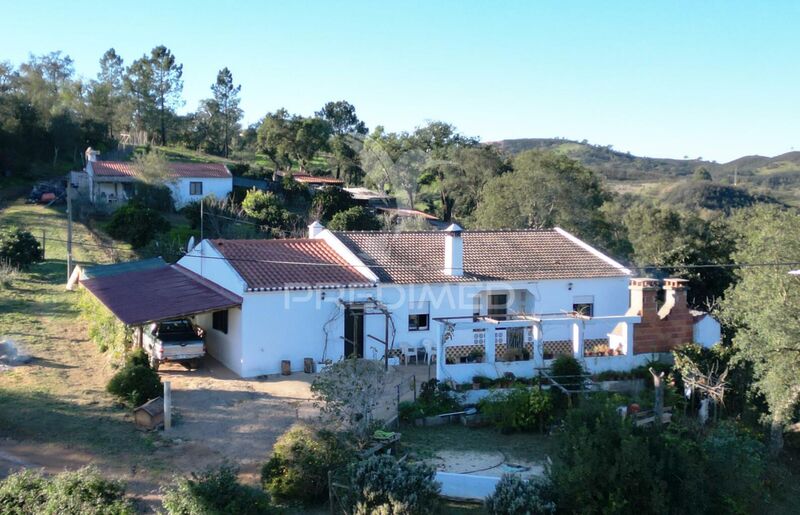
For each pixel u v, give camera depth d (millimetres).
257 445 19422
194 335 29062
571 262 33656
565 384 24594
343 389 18688
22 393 22641
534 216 62875
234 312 27016
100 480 14336
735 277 40656
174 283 31062
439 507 15875
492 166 88562
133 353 24297
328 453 16531
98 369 26438
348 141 107812
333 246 32188
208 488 14148
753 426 24969
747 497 17703
